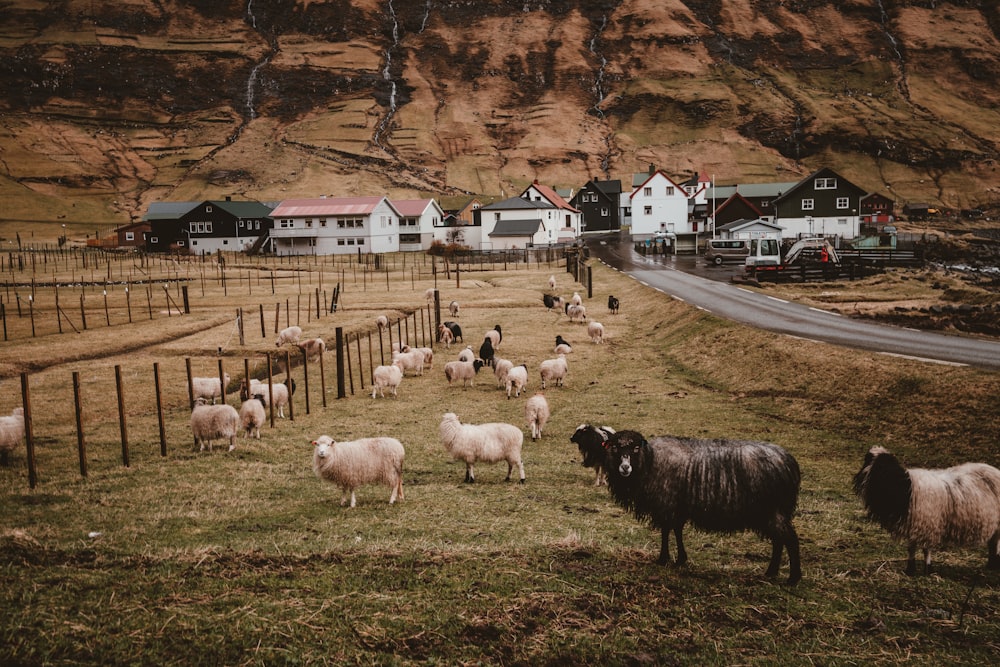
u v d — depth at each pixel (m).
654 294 49.19
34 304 52.69
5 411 23.66
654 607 9.05
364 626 7.96
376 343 39.22
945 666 7.82
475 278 72.50
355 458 13.96
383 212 125.94
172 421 22.77
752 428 22.12
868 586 10.24
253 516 13.28
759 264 55.69
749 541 12.68
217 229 131.25
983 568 11.22
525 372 27.84
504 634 8.07
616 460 10.45
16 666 6.71
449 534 12.06
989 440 17.98
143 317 47.00
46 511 13.27
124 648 7.16
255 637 7.55
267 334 40.81
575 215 135.62
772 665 7.73
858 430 21.17
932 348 26.64
